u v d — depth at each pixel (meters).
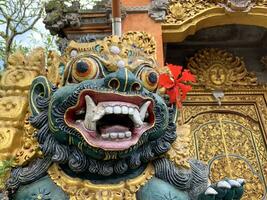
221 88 9.46
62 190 3.48
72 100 3.39
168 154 3.87
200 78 9.52
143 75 3.73
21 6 9.02
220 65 9.70
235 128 8.98
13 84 4.50
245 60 10.03
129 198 3.45
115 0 5.09
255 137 8.84
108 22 7.94
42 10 9.13
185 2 8.41
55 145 3.57
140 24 7.88
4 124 4.17
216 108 9.26
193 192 3.87
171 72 4.13
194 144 8.69
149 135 3.60
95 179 3.55
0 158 3.87
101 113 3.30
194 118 9.11
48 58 4.38
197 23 8.34
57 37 8.43
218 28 9.41
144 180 3.63
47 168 3.65
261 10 8.31
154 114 3.60
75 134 3.41
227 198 3.53
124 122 3.52
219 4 8.35
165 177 3.74
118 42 3.92
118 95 3.34
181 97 4.12
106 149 3.30
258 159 8.48
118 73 3.35
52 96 3.57
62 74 3.83
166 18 8.16
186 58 9.82
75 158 3.46
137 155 3.58
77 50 3.92
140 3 8.12
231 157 8.51
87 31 8.01
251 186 8.09
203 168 4.11
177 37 8.21
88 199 3.40
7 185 3.65
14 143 4.05
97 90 3.34
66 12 7.96
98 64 3.62
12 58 4.74
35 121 3.68
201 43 9.98
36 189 3.50
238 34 9.75
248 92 9.45
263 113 9.14
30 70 4.67
